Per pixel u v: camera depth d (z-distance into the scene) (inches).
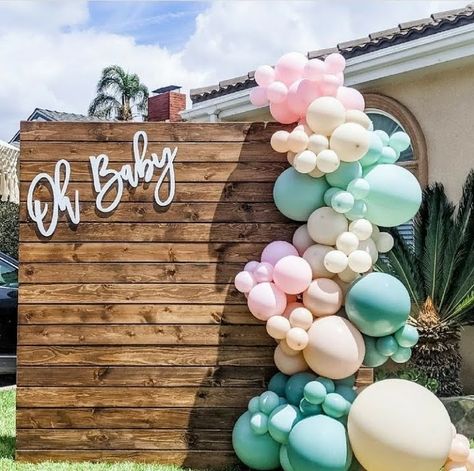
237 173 200.5
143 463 195.6
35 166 201.8
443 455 160.1
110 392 198.4
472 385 311.7
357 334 174.6
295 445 167.0
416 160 339.0
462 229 287.1
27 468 189.3
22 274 200.4
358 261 175.0
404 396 163.9
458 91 322.3
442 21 301.4
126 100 1344.7
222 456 196.1
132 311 199.6
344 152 175.5
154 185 201.2
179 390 197.9
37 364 199.2
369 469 164.1
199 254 199.8
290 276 176.4
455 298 284.0
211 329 198.5
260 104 198.2
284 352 182.7
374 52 333.4
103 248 200.5
